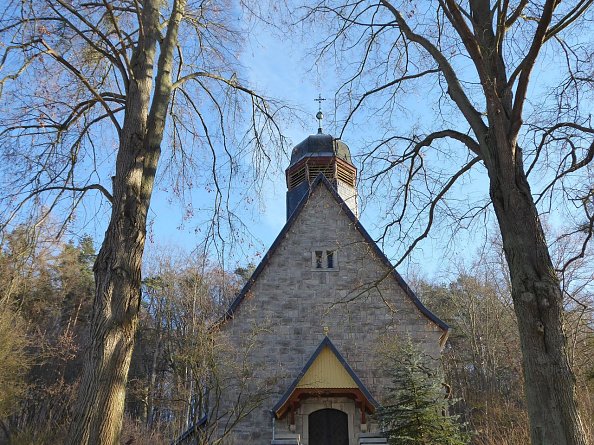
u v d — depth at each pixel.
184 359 18.52
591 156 9.55
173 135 12.39
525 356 7.59
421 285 37.09
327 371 18.30
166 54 9.89
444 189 11.09
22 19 8.55
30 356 29.28
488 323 39.56
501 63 9.89
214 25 12.43
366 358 19.72
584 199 10.38
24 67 8.72
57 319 35.75
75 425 6.72
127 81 9.21
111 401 6.91
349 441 18.14
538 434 7.14
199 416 17.83
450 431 15.56
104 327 7.22
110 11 8.92
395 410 15.91
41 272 23.27
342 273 21.25
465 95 10.05
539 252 8.09
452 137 10.49
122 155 8.50
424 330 19.91
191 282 23.80
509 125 9.01
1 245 11.38
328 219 22.27
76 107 9.82
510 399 34.69
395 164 11.85
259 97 12.47
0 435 26.03
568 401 7.14
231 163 12.14
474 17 10.48
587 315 19.84
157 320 40.25
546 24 8.59
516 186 8.56
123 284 7.54
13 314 24.38
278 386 19.38
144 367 40.25
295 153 27.70
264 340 20.14
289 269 21.39
